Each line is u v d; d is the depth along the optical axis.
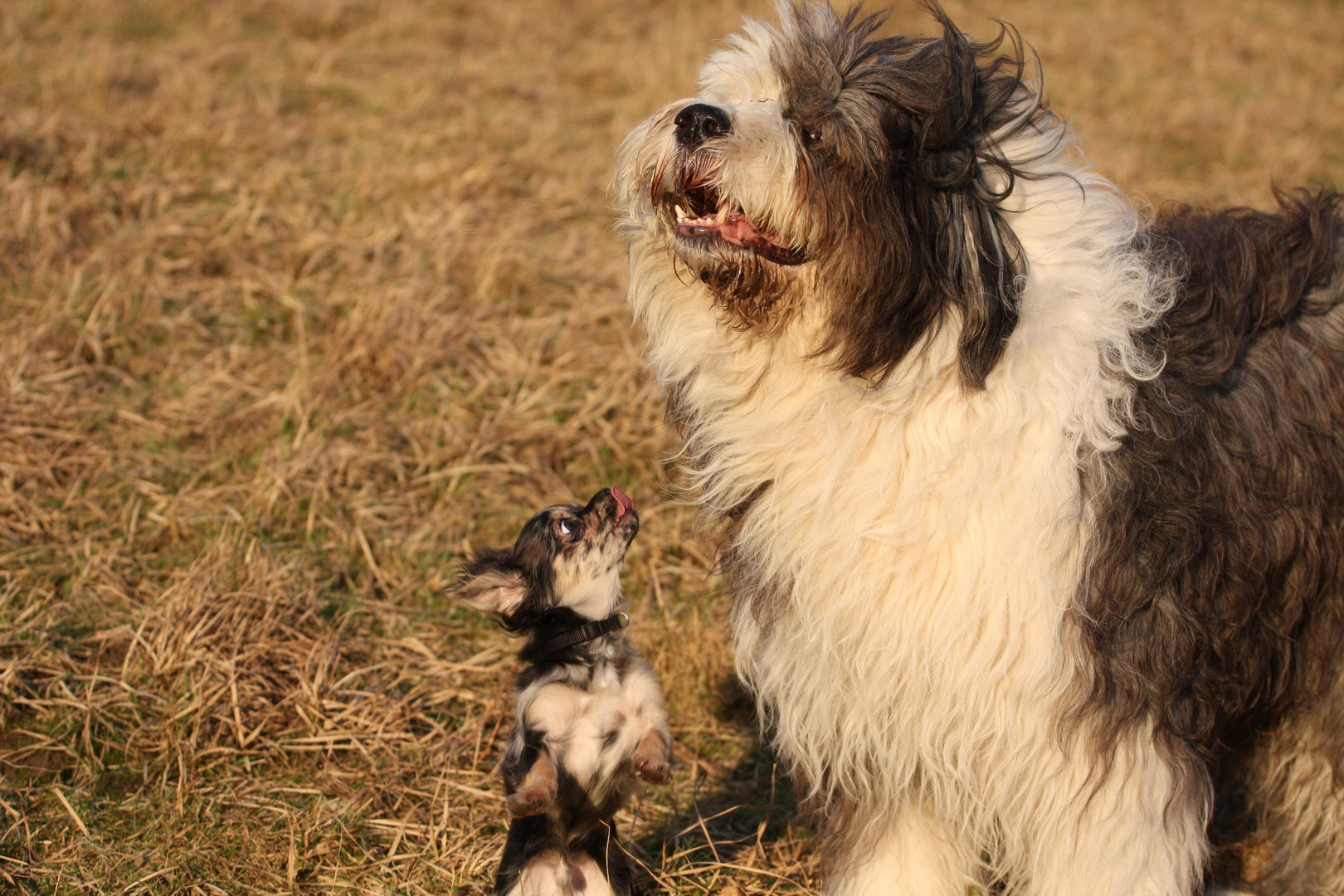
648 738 3.15
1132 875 3.01
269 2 12.50
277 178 8.20
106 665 4.42
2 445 5.44
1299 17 15.45
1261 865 3.88
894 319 2.87
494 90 10.84
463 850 3.74
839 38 3.08
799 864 3.79
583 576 3.28
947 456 2.91
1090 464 2.92
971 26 13.52
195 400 5.99
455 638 4.80
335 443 5.73
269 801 3.89
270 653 4.48
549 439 5.96
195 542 5.12
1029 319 2.95
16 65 10.01
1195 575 2.98
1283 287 3.32
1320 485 3.22
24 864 3.54
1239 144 10.84
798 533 3.09
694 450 3.35
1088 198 3.18
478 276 7.26
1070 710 2.93
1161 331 3.13
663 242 3.20
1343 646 3.33
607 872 3.30
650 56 11.88
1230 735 3.42
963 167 2.92
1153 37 14.09
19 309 6.49
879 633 3.01
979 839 3.28
